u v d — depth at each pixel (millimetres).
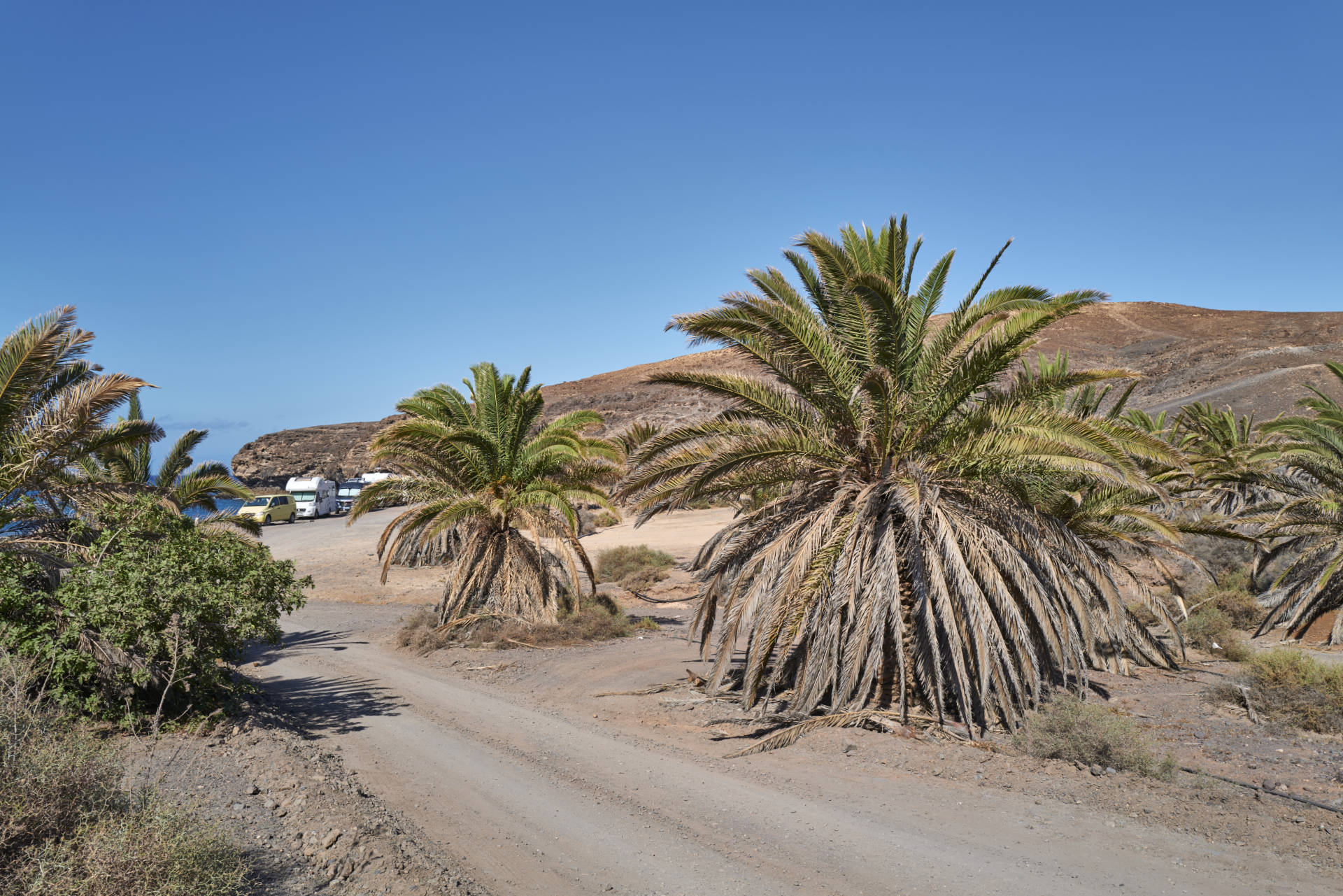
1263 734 9047
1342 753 8258
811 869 5711
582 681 12703
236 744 7973
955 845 6070
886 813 6793
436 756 8555
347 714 10398
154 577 8531
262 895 4820
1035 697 9383
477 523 17922
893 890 5348
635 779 7816
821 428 10453
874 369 8844
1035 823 6477
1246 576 18844
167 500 17391
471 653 14922
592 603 18828
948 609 9016
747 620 9797
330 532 40125
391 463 18766
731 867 5758
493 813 6879
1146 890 5246
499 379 17750
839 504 9867
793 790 7430
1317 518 15781
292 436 96625
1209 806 6754
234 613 9039
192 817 5195
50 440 10750
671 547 33656
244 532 18453
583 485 17719
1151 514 11719
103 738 7680
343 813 6223
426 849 5965
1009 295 9414
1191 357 85375
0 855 4477
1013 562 9336
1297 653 11180
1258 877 5402
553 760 8461
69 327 10656
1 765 4977
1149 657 13023
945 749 8609
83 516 11242
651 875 5641
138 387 11250
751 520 11156
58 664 7777
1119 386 82188
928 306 10492
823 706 10102
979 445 9414
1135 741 8055
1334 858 5660
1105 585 10484
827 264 9766
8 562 8539
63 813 4859
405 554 28453
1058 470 9734
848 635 9906
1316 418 16406
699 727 9875
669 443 10258
